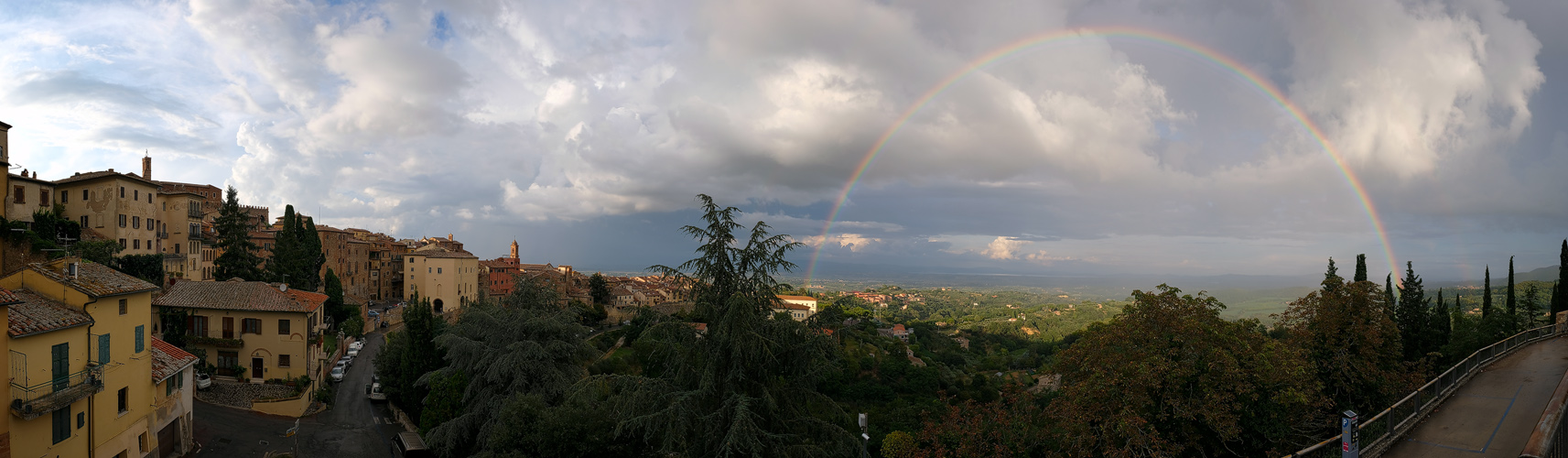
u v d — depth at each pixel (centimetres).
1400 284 5053
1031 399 2880
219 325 4694
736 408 1861
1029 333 15975
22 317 2283
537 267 15588
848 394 6981
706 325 2080
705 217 2041
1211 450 2348
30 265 2562
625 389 2058
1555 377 2325
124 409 2791
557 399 3441
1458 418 1902
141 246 6112
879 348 8881
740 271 2061
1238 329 2469
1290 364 2205
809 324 2048
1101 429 2277
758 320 1980
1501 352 2733
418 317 4312
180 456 3250
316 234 9056
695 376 2023
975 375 8688
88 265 2836
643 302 13275
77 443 2491
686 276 2064
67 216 5619
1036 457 2783
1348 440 1380
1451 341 4678
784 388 2073
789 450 1916
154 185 6353
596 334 8144
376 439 3906
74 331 2473
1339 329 2717
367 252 11906
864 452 2019
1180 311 2377
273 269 7469
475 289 11712
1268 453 2222
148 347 2975
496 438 2606
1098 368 2353
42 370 2322
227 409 4078
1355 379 2617
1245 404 2214
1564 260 5347
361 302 8406
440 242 14462
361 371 5791
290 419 4116
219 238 7325
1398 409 1872
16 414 2202
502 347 3559
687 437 1944
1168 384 2241
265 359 4659
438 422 3544
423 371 4191
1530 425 1809
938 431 2903
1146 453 2150
